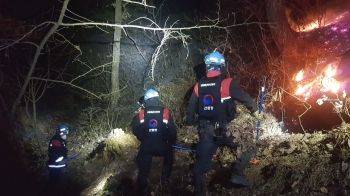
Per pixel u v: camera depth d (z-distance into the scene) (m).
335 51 9.23
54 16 11.90
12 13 11.55
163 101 8.33
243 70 8.77
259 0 10.46
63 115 10.90
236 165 4.73
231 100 4.42
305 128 6.98
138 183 5.15
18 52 10.75
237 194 4.85
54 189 6.85
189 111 4.61
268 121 6.83
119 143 7.56
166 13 11.48
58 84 11.36
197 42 10.59
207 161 4.50
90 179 7.49
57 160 6.75
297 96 8.18
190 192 5.25
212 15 10.99
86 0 11.72
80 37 11.63
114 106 9.42
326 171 4.67
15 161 7.13
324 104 7.39
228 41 10.03
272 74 8.35
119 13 9.28
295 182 4.65
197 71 9.41
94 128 9.48
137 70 10.34
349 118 6.70
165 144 5.18
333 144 5.34
